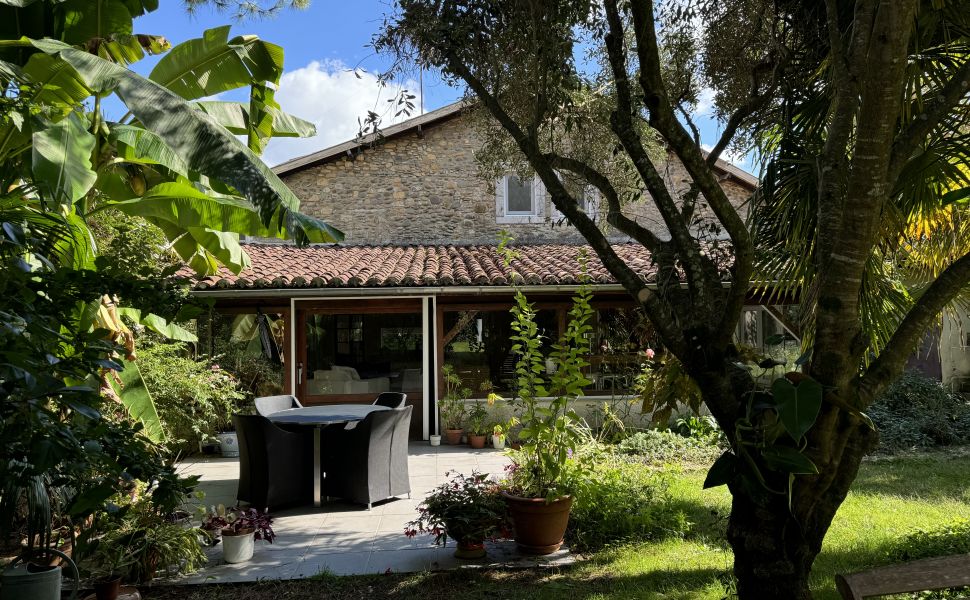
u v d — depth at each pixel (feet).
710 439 33.94
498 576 17.70
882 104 10.11
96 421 8.15
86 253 16.38
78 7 21.06
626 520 20.04
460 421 38.11
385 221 48.39
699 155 11.44
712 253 14.44
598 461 24.54
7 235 9.14
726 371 11.82
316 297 36.94
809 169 14.34
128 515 16.89
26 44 19.04
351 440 25.29
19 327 8.09
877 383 10.93
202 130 16.57
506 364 39.96
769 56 15.72
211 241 26.55
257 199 16.11
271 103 25.73
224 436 35.40
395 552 19.80
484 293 37.27
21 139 17.07
